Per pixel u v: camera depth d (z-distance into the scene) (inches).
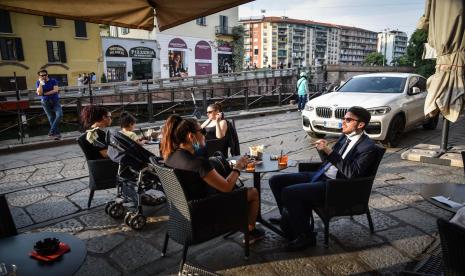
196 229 108.9
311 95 836.0
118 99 845.8
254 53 5526.6
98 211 176.6
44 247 79.9
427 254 128.0
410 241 138.1
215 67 1814.7
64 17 126.0
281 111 626.8
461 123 441.4
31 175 243.3
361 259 126.1
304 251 132.0
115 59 1485.0
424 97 347.3
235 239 142.3
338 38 6663.4
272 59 5403.5
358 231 147.1
